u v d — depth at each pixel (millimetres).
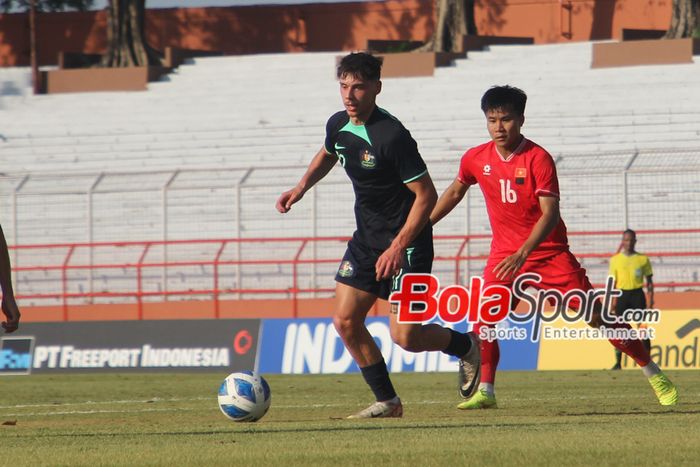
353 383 50750
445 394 41031
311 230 89062
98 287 93875
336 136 25797
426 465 17594
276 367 62594
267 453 19391
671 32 106625
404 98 103875
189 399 42094
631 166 77875
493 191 29469
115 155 106000
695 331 55188
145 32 132250
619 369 56156
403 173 25203
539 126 95500
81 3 141875
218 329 64625
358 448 19922
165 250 83625
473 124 98938
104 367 66562
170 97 111375
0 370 68062
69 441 22484
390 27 137500
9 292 19922
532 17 131000
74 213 96625
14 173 104000
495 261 30328
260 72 114938
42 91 118250
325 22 139875
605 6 128375
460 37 113062
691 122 92062
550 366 57688
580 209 79000
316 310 78875
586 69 101688
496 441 20641
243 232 91562
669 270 78375
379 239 26109
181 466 18031
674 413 28703
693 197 76875
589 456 18328
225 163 103125
